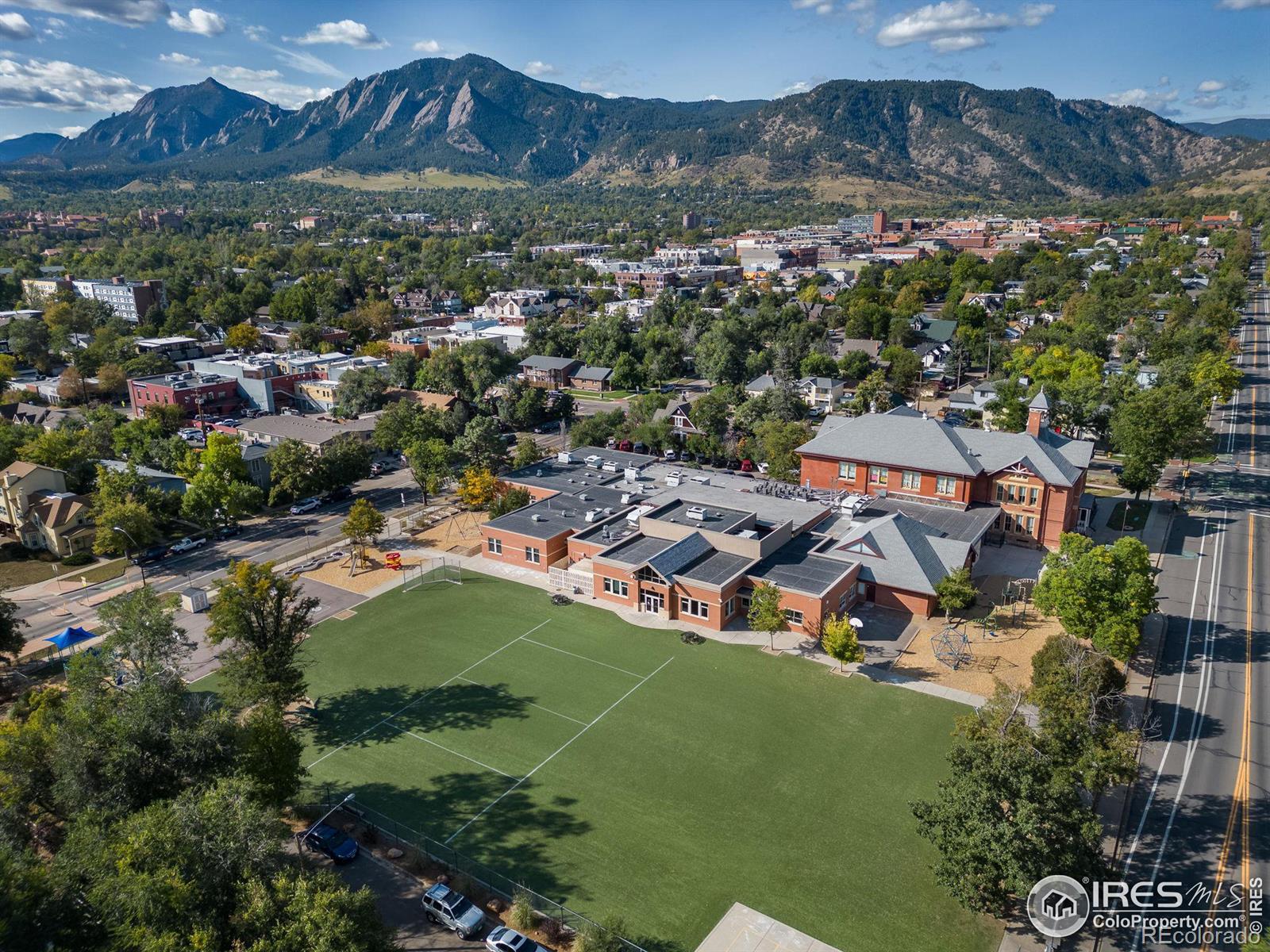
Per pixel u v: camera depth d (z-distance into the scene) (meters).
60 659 77.06
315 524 112.75
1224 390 154.88
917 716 64.50
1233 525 104.12
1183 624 78.44
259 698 59.31
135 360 186.62
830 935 44.56
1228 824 52.06
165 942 33.16
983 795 42.69
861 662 72.62
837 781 57.00
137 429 137.62
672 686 69.69
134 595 60.12
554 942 44.59
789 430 122.62
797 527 92.88
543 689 69.62
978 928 44.88
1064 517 95.44
